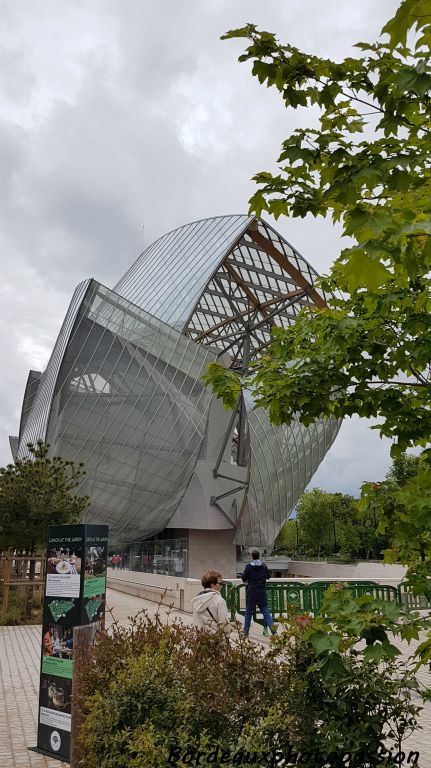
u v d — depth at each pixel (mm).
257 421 48594
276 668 4809
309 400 5398
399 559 5109
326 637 4129
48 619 7727
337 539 75000
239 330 62094
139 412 38625
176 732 4395
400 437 5289
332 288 6203
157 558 39000
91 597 7648
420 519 4172
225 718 4551
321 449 55250
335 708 4590
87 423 37500
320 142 4125
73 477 25141
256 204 4492
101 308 38438
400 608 4113
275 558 69250
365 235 2713
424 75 3303
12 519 22172
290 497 52812
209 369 6254
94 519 39062
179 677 4844
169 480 40125
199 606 8203
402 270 4340
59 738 7211
